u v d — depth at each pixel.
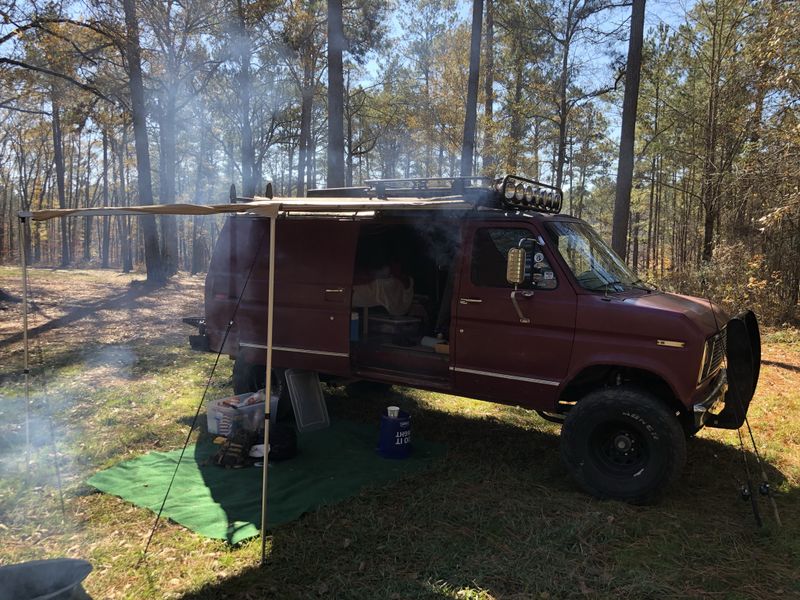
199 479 4.65
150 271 19.00
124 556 3.53
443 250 6.21
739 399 4.29
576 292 4.60
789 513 4.25
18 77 15.15
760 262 13.98
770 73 11.61
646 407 4.24
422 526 3.96
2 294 14.45
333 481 4.63
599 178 33.72
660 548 3.70
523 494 4.52
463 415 6.61
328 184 12.02
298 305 5.89
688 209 27.27
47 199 50.69
